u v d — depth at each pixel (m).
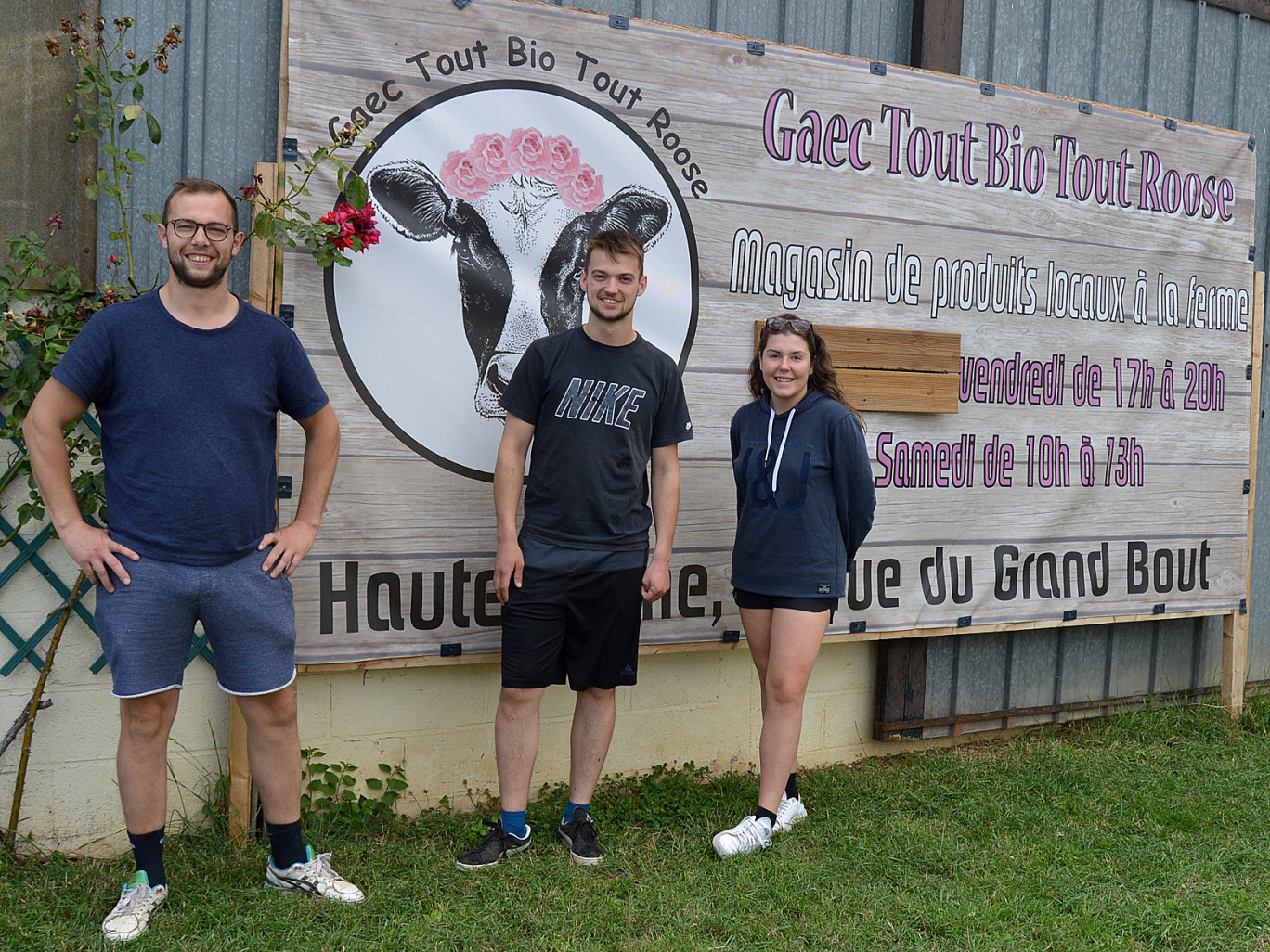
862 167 4.22
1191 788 4.14
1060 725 5.11
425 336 3.55
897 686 4.59
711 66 3.93
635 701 4.13
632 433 3.26
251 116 3.46
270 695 2.82
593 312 3.21
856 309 4.23
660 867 3.26
